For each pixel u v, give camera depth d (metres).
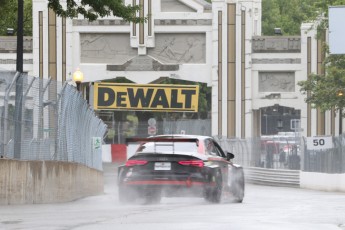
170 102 163.50
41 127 65.06
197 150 57.72
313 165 117.31
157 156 57.16
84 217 46.91
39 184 62.81
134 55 166.12
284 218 45.44
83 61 165.62
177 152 57.25
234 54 166.38
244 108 166.88
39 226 41.59
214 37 165.75
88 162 84.19
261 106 169.25
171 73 166.12
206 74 166.75
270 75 169.88
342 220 44.31
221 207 55.03
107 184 116.31
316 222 43.06
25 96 62.03
